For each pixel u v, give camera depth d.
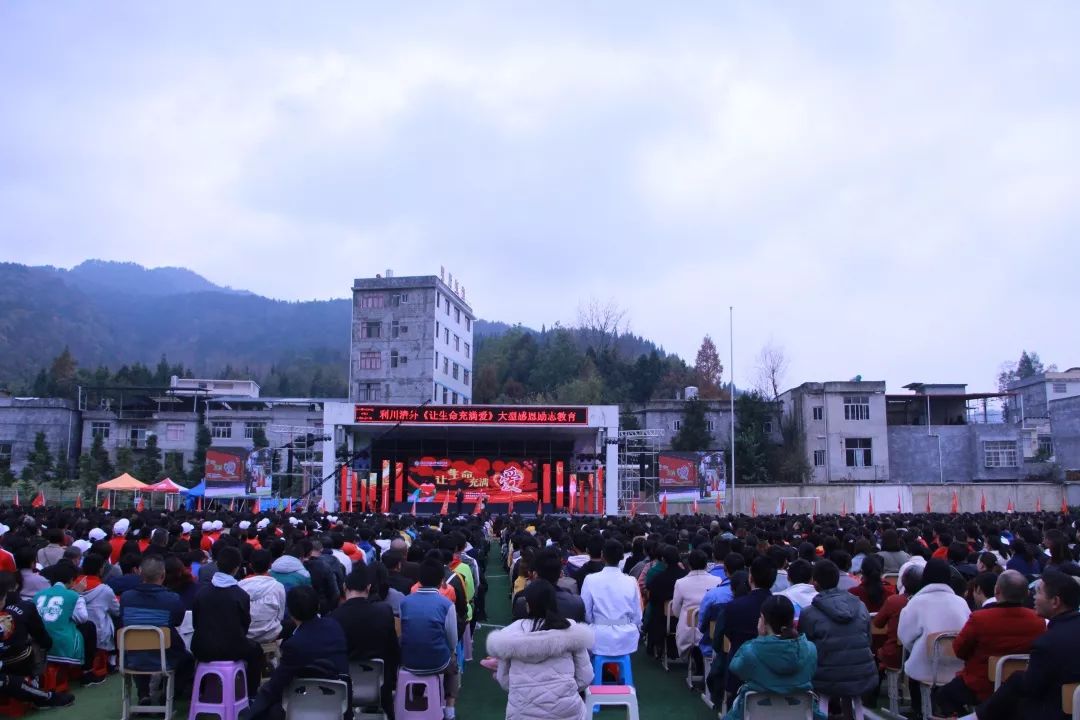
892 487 47.22
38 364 164.38
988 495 47.84
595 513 41.38
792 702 6.73
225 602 8.43
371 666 7.89
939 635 8.10
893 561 12.11
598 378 81.00
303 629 7.16
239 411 64.12
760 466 59.12
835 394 59.47
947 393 62.25
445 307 68.81
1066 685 5.79
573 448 44.69
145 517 17.66
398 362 64.81
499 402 79.25
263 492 41.44
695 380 85.19
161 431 64.06
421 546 11.52
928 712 8.43
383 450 44.62
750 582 9.18
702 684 11.05
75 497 52.22
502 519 28.33
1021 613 7.15
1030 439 62.53
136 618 9.36
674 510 45.81
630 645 8.83
